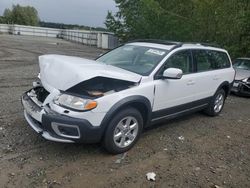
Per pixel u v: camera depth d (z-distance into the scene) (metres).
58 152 4.85
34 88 5.25
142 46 6.23
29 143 5.08
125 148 5.04
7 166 4.32
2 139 5.16
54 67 4.88
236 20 15.27
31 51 24.80
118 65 5.82
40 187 3.90
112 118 4.70
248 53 16.08
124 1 21.11
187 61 6.36
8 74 12.04
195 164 4.92
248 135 6.62
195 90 6.53
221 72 7.52
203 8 15.10
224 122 7.43
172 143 5.68
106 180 4.19
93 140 4.58
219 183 4.40
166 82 5.57
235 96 11.34
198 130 6.59
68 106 4.40
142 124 5.27
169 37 16.73
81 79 4.43
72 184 4.02
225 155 5.39
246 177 4.66
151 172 4.51
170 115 6.00
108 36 38.66
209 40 15.95
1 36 47.53
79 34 49.78
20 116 6.37
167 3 16.80
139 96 5.00
